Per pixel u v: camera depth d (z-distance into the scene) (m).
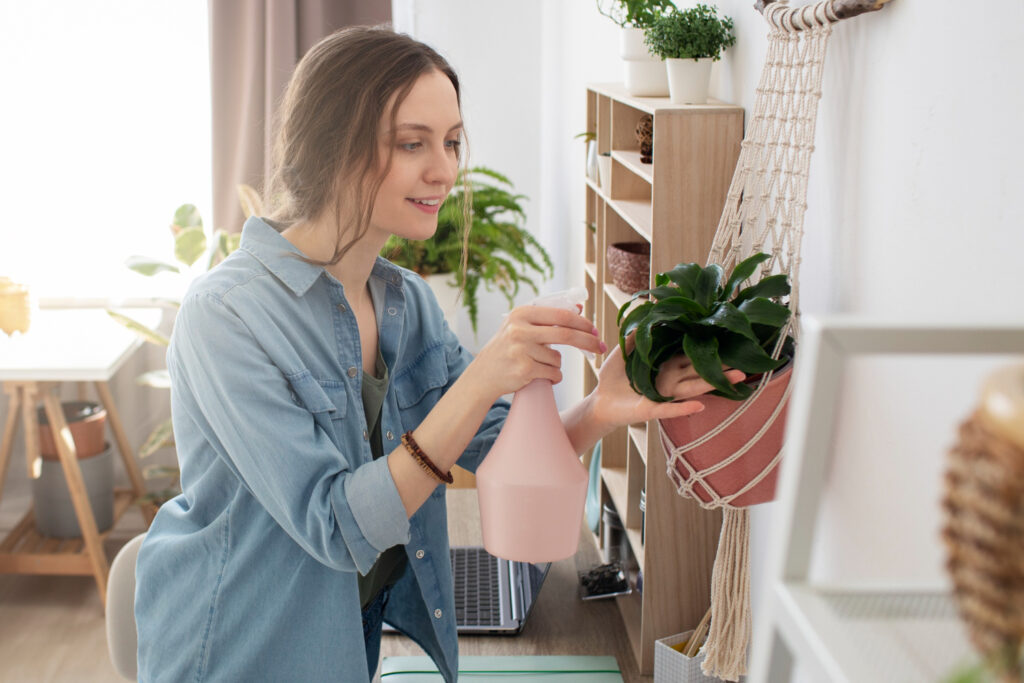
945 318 0.37
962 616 0.29
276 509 0.95
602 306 1.89
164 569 1.07
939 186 0.78
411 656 1.46
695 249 1.36
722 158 1.33
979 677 0.29
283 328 1.00
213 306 0.95
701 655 1.31
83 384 3.25
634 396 0.93
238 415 0.93
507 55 3.56
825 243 1.04
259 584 1.03
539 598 1.67
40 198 3.34
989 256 0.70
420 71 0.96
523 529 0.88
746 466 0.91
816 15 0.95
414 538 1.17
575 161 2.68
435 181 0.98
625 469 1.92
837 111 1.00
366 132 0.95
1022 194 0.66
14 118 3.28
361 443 1.08
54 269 3.38
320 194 1.00
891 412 0.85
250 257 1.03
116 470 3.44
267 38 3.06
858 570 0.93
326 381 1.03
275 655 1.04
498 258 2.90
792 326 0.95
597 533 1.92
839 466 0.98
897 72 0.85
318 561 1.02
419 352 1.22
